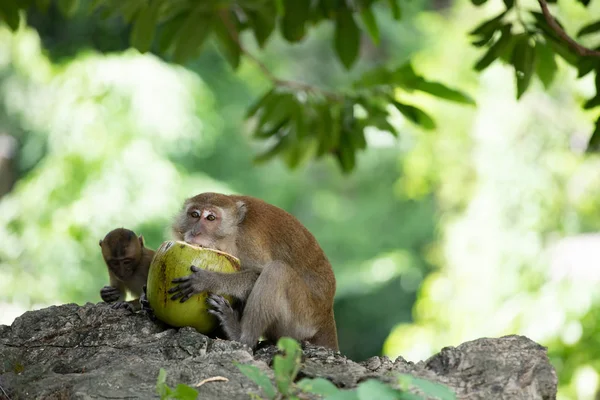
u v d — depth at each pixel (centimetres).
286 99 1055
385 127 1059
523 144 1891
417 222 2875
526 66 890
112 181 2144
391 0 1038
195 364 605
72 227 2097
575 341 1497
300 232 800
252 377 486
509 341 610
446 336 1816
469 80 2008
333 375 589
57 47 2786
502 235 1800
